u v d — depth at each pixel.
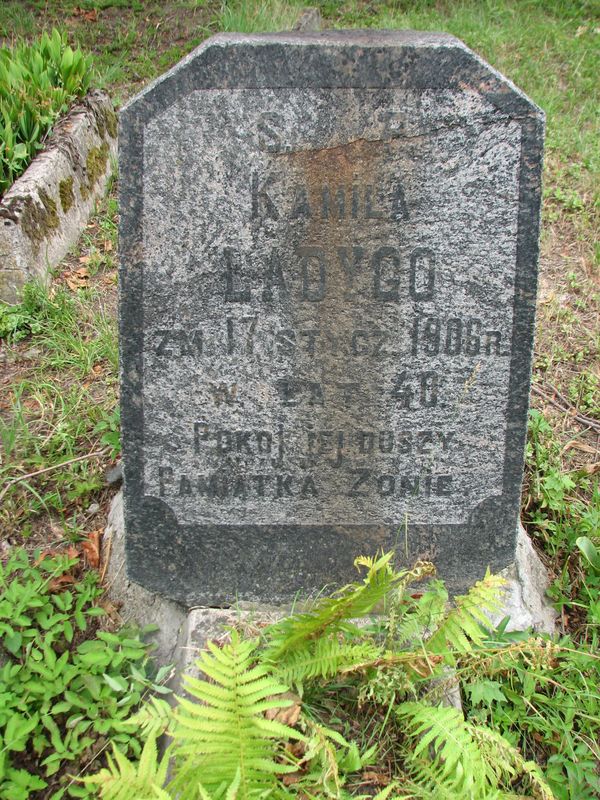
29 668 1.04
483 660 1.01
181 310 1.04
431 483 1.12
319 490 1.11
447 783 0.90
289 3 3.56
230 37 0.99
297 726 0.94
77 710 1.03
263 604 1.14
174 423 1.08
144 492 1.10
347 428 1.09
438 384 1.08
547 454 1.42
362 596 0.95
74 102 2.33
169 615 1.13
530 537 1.31
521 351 1.07
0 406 1.54
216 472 1.10
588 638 1.16
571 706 1.04
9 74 2.22
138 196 1.00
